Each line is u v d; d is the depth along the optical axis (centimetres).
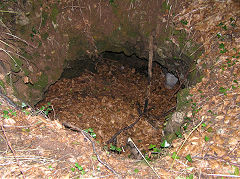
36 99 204
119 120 227
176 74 229
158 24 207
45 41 203
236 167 102
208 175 103
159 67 286
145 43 225
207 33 179
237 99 134
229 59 161
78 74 267
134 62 288
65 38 216
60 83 256
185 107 159
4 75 153
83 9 211
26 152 104
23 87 183
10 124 116
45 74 209
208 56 174
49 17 199
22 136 113
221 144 115
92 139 125
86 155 111
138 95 260
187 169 108
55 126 126
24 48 186
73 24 214
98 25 222
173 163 112
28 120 124
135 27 219
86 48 236
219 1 182
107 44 238
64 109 231
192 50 188
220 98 142
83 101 242
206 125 130
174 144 127
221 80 153
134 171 110
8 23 176
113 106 241
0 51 158
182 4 192
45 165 100
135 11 212
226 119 127
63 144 115
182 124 149
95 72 276
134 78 281
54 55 213
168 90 265
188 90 169
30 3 185
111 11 216
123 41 231
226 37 172
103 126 219
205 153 113
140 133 214
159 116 232
